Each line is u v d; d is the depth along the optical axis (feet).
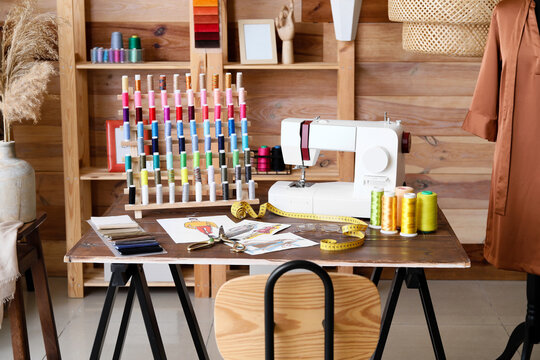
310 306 6.93
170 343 11.74
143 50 13.14
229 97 9.70
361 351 7.22
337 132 9.41
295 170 13.60
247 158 9.74
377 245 8.44
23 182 9.61
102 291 13.85
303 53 13.61
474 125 9.88
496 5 9.63
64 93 12.88
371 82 13.66
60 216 14.25
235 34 13.47
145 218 9.51
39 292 10.16
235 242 8.46
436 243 8.52
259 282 6.84
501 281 14.32
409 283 8.64
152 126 9.55
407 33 11.07
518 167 9.43
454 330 12.16
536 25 9.12
